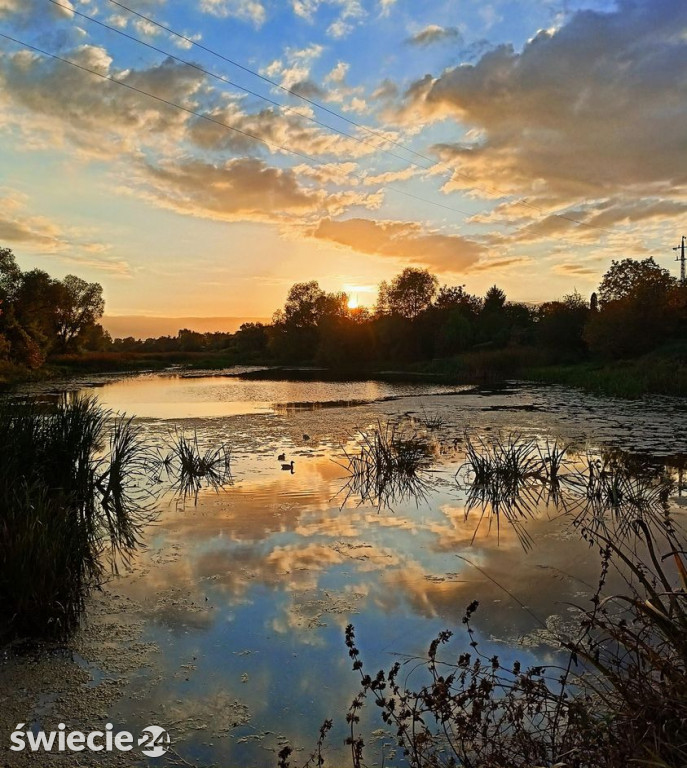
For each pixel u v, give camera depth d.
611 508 6.95
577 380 26.75
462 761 2.56
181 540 5.86
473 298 61.00
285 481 8.39
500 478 8.41
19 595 3.99
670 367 25.45
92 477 7.58
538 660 3.53
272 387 27.81
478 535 5.93
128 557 5.40
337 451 10.62
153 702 3.22
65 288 52.25
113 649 3.76
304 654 3.67
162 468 9.50
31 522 4.65
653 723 2.08
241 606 4.35
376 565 5.12
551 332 39.56
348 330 54.47
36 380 35.50
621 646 3.54
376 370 47.16
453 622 4.06
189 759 2.79
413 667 3.50
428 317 51.94
